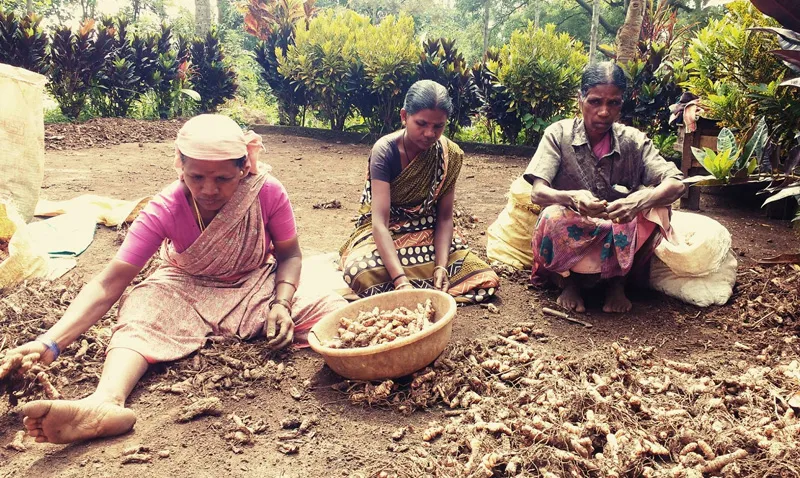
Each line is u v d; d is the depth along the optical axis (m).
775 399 2.59
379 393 2.75
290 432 2.60
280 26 13.20
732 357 3.19
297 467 2.36
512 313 3.76
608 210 3.42
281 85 12.92
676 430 2.39
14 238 3.76
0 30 11.17
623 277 3.76
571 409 2.50
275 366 3.04
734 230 5.56
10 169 4.43
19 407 2.71
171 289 3.14
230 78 14.67
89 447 2.45
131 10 25.33
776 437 2.29
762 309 3.67
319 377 3.01
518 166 9.45
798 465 2.13
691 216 4.00
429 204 3.79
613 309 3.77
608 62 3.53
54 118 12.17
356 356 2.73
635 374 2.90
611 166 3.74
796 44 3.68
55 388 2.80
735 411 2.58
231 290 3.25
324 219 5.98
